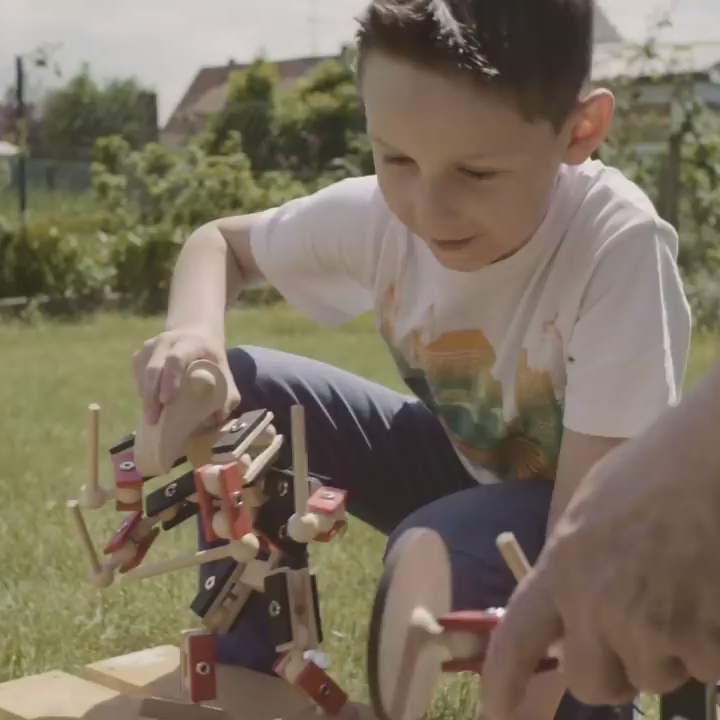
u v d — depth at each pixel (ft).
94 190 34.73
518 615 2.13
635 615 1.94
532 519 4.03
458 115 3.53
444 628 3.07
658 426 2.02
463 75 3.50
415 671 3.32
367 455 5.11
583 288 4.17
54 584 7.23
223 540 4.22
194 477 3.86
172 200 32.99
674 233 4.36
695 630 1.92
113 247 29.58
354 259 4.99
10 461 11.11
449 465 5.21
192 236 5.39
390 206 3.87
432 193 3.67
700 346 20.25
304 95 44.37
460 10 3.55
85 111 43.34
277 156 43.06
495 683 2.17
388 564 3.31
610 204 4.24
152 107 45.19
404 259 4.80
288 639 4.07
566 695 3.90
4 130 41.11
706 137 26.71
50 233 28.96
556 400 4.35
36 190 38.34
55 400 15.21
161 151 35.24
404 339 4.87
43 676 4.64
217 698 4.39
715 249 25.99
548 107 3.68
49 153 42.55
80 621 6.53
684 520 1.92
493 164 3.63
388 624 3.26
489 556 3.86
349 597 6.93
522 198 3.75
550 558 2.09
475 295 4.45
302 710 4.25
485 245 3.84
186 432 3.91
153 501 3.97
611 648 2.01
